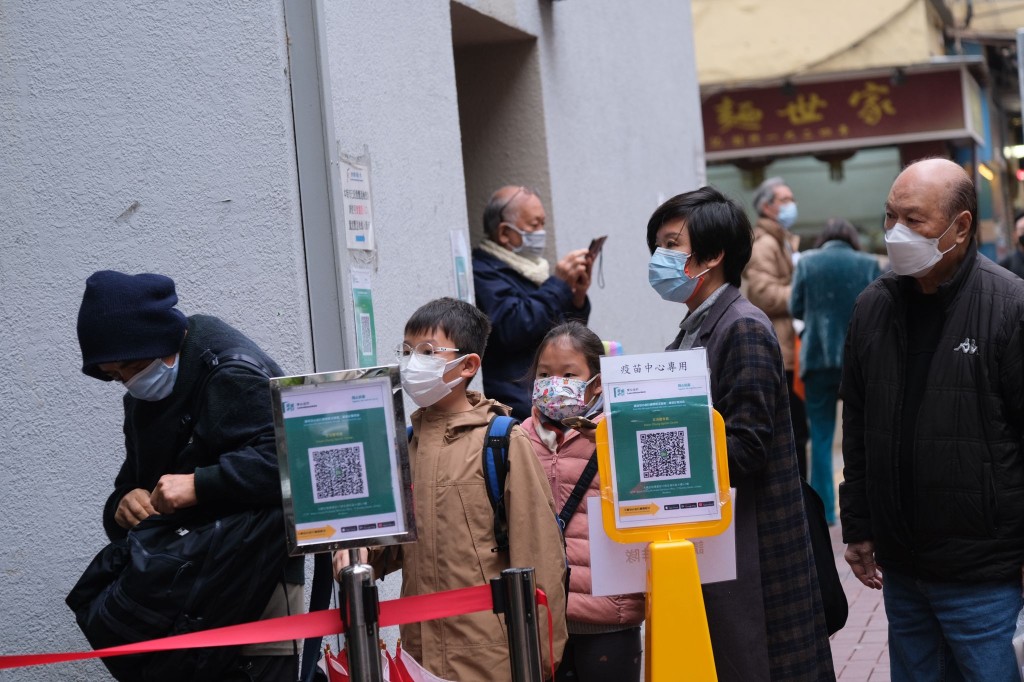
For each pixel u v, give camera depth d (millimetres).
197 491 3988
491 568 4387
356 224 5945
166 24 5777
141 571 3957
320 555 4289
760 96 20422
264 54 5699
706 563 4141
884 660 7734
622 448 4078
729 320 4852
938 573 4750
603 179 9992
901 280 4934
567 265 7230
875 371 4910
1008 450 4633
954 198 4648
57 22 5875
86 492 5871
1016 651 4602
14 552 5902
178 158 5777
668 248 5012
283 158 5688
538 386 4957
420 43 6895
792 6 19984
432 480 4477
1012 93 28438
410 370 4434
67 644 5859
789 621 4766
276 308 5695
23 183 5902
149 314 4051
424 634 4438
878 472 4887
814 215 25297
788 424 4895
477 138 8906
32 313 5895
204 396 4152
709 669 3961
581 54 9641
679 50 12648
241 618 4059
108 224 5836
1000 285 4680
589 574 4875
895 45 19688
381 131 6344
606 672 4938
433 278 6828
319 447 3672
